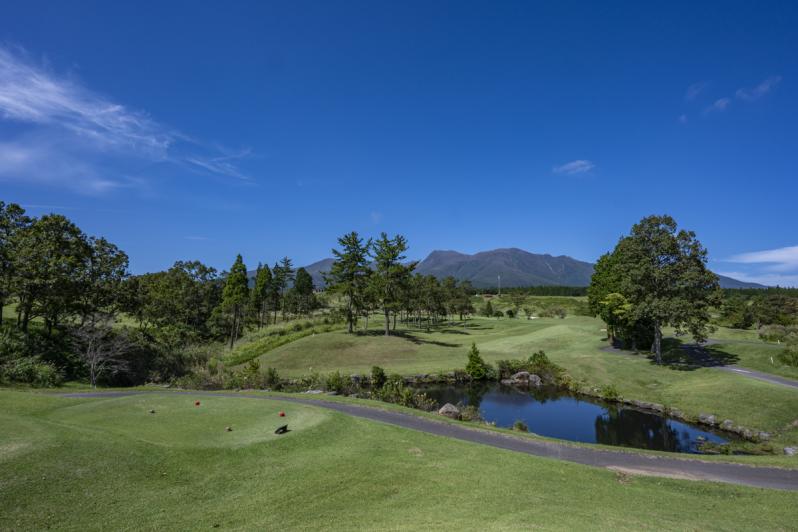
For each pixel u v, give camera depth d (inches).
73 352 1530.5
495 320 3818.9
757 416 1075.3
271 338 2425.0
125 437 566.6
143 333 1985.7
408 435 724.7
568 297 6151.6
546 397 1515.7
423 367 1886.1
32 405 789.2
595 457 674.8
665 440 1032.2
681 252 1598.2
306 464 569.3
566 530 393.4
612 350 2096.5
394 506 465.7
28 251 1446.9
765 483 575.5
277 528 410.6
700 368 1545.3
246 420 733.3
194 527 407.2
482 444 711.7
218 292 3563.0
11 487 416.2
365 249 2549.2
